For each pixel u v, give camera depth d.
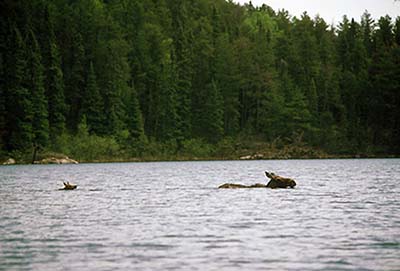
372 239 28.17
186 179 78.31
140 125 178.12
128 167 126.62
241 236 29.25
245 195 50.28
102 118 170.88
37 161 150.62
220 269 22.62
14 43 156.75
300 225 32.66
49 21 171.62
